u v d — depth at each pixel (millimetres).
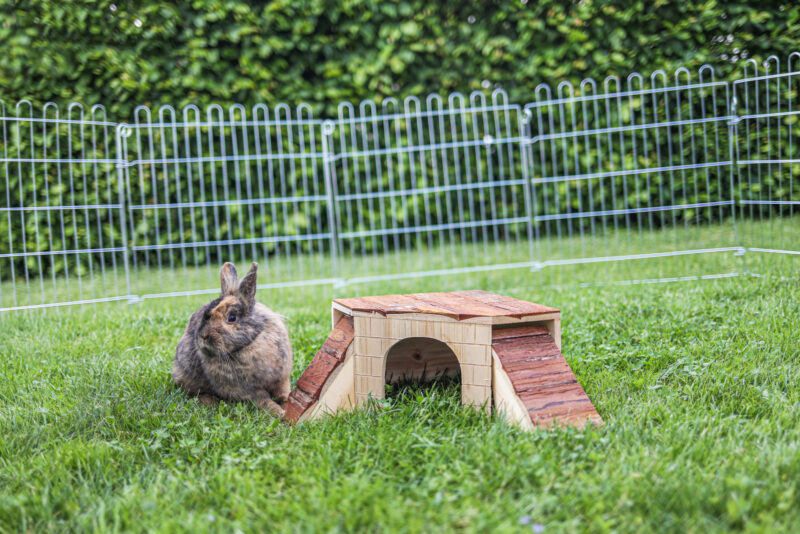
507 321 3051
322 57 8508
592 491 2268
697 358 3828
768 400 3133
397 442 2744
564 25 8062
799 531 2008
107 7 7453
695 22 7566
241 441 2898
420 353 3768
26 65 7348
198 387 3529
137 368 4039
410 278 6902
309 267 7746
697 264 6328
